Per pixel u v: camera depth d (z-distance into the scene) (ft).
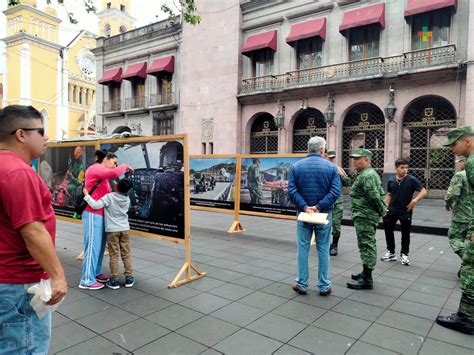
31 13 135.74
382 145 52.31
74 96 155.63
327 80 53.93
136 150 18.17
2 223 6.14
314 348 10.10
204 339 10.57
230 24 64.90
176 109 74.08
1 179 5.97
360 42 53.01
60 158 22.35
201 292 14.61
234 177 29.07
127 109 82.99
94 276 15.14
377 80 49.62
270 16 61.46
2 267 6.13
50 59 143.74
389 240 20.10
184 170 15.99
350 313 12.60
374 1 51.31
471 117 42.86
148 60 79.97
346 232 29.37
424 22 47.98
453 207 17.83
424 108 48.88
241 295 14.30
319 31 54.44
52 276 6.14
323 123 57.57
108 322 11.68
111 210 14.80
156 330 11.14
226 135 65.51
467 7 44.86
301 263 14.47
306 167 14.69
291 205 25.93
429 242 25.49
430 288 15.40
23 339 6.31
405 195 19.30
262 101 62.03
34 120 6.67
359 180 15.26
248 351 9.89
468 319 11.13
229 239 25.67
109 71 87.25
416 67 46.55
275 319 12.03
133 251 21.63
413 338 10.78
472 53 42.75
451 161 46.98
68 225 30.81
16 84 135.54
